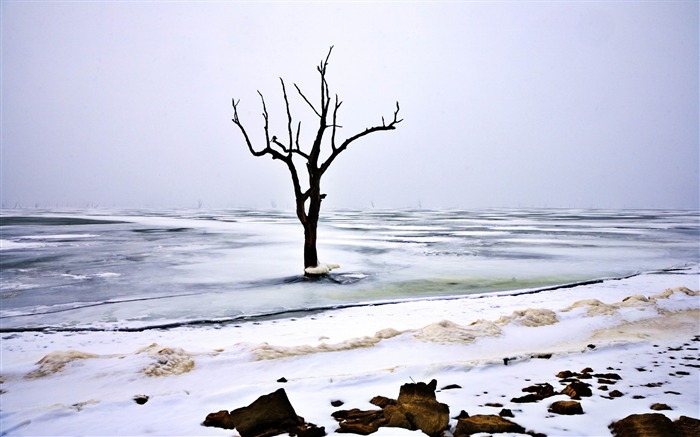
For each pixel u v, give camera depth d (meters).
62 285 13.89
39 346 7.44
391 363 5.61
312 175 15.38
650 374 4.90
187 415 3.91
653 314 8.20
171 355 5.65
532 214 99.81
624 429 3.26
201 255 21.52
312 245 15.52
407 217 80.12
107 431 3.56
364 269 16.88
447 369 5.06
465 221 62.25
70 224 51.38
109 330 8.82
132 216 81.38
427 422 3.36
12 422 3.73
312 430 3.30
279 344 6.99
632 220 66.25
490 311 9.55
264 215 90.50
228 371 5.33
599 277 15.25
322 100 15.24
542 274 15.80
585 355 5.75
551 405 3.87
